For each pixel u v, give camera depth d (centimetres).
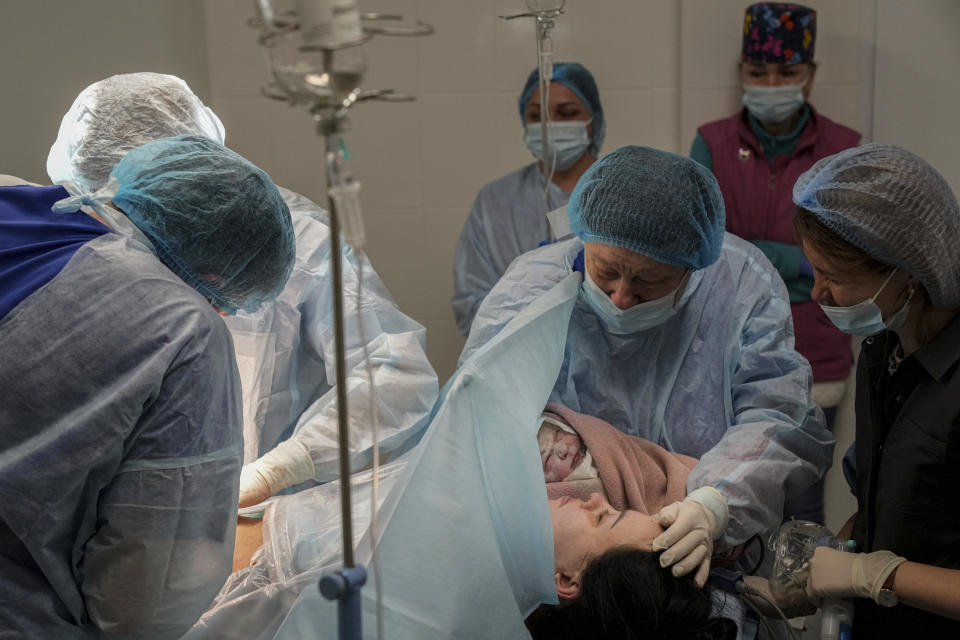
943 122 292
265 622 135
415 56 309
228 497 126
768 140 275
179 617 124
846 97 296
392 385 174
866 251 125
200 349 122
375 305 185
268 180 139
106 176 154
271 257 141
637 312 157
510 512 135
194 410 121
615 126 313
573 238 179
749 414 160
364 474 158
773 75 268
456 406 134
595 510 142
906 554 138
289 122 313
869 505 146
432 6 305
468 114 313
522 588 136
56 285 120
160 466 120
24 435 118
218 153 136
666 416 169
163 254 133
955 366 131
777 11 263
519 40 308
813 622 160
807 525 153
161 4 299
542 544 133
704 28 297
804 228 131
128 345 119
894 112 294
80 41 292
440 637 122
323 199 319
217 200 131
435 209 321
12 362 117
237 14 304
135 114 154
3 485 115
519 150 317
